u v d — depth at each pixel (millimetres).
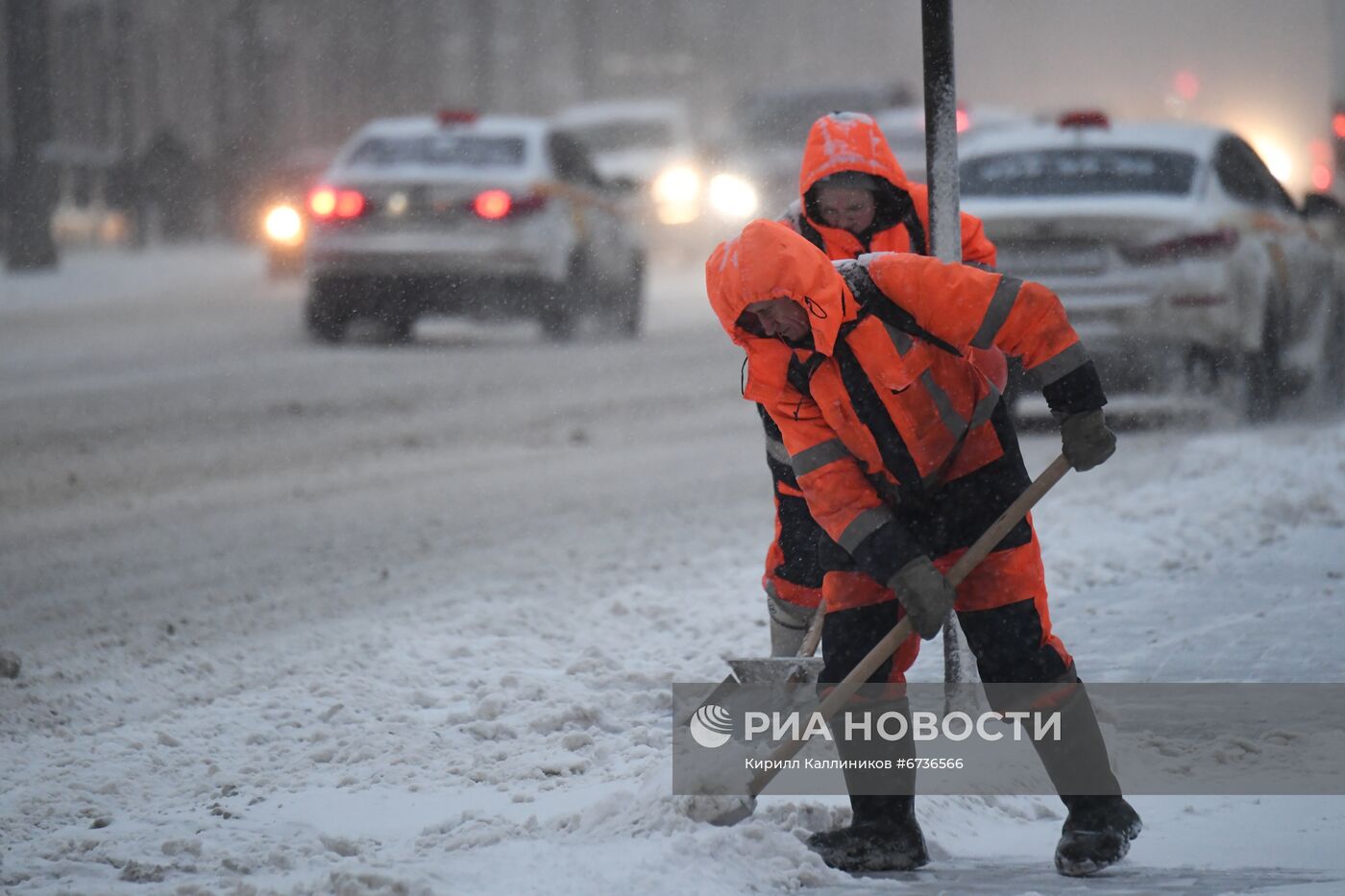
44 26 118250
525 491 41312
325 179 70938
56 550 35031
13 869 16328
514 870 14969
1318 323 51906
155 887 15375
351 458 45938
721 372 63844
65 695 24094
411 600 30047
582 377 62250
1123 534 32219
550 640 26734
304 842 17156
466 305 69562
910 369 15641
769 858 15656
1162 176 46188
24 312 88562
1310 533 32094
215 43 184375
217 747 21531
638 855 15289
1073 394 15688
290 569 32969
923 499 16156
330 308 71000
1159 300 44312
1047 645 16281
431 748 21000
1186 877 15367
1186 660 24406
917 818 17688
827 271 15406
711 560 32719
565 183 71312
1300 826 17328
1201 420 46469
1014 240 45156
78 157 160000
